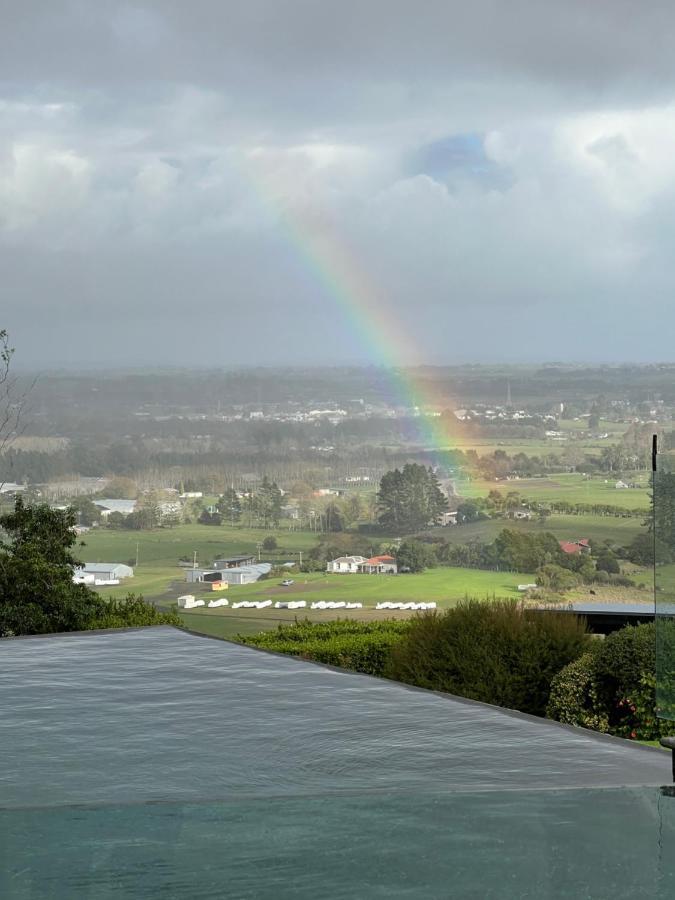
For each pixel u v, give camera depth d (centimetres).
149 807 282
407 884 223
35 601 955
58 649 677
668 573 295
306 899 217
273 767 383
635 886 219
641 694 659
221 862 239
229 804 282
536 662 725
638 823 260
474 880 224
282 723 454
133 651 666
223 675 576
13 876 232
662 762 386
